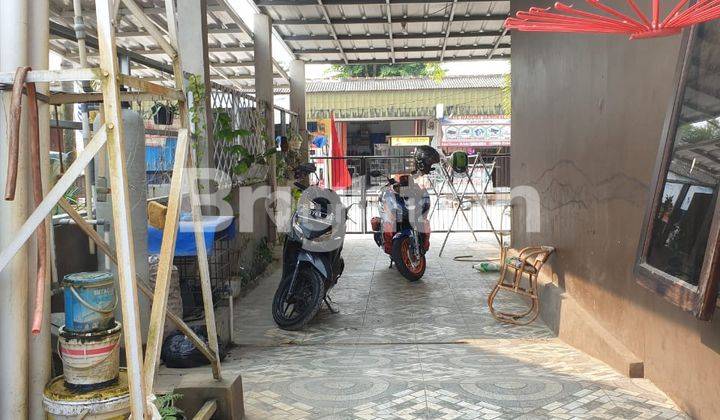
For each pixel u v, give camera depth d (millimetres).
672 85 3195
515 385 3467
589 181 4641
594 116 4512
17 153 2021
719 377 2721
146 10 7434
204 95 6027
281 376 3879
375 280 7711
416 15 9570
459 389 3428
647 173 3537
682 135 2920
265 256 8461
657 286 2928
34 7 2357
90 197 3979
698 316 2457
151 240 4676
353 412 3117
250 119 8289
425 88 24188
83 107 3781
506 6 9078
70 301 2428
